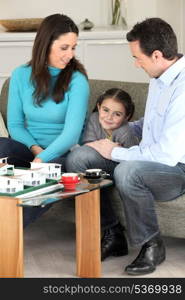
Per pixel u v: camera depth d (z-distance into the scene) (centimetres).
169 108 266
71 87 309
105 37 495
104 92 312
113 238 287
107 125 300
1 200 229
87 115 322
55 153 299
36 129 316
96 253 262
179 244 306
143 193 262
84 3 534
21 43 497
